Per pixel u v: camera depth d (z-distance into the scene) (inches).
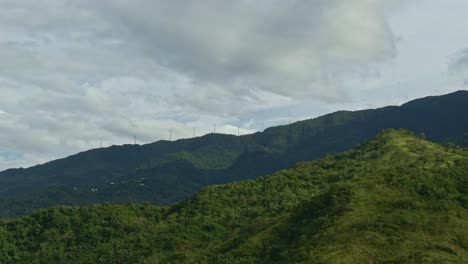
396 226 4057.6
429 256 3476.9
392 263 3476.9
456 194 4731.8
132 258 6131.9
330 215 4495.6
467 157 6688.0
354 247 3747.5
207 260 5113.2
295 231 4729.3
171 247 6195.9
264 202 7086.6
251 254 4682.6
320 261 3646.7
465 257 3595.0
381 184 4867.1
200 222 6796.3
